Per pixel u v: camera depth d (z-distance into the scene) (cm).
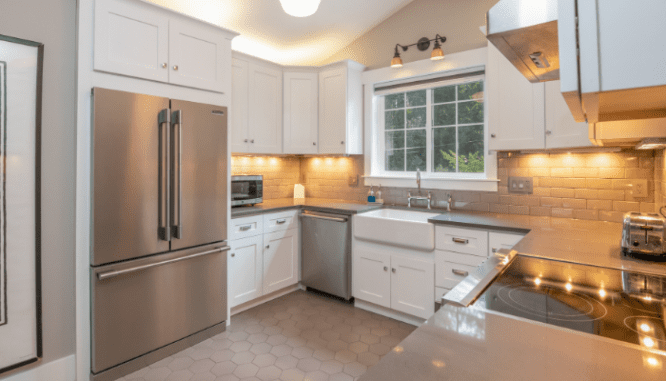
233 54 306
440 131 332
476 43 297
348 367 217
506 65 248
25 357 190
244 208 304
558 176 258
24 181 188
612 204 237
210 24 253
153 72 225
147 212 219
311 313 296
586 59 43
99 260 201
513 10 59
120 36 211
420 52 327
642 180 225
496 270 114
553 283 103
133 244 213
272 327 271
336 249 313
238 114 311
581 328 73
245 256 291
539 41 66
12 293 186
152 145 221
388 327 271
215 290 260
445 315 79
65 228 204
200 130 245
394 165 361
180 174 228
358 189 371
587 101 49
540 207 266
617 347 64
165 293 231
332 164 391
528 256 136
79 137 199
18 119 185
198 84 249
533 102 238
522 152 273
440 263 256
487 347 64
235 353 234
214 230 256
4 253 183
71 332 207
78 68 198
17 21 185
